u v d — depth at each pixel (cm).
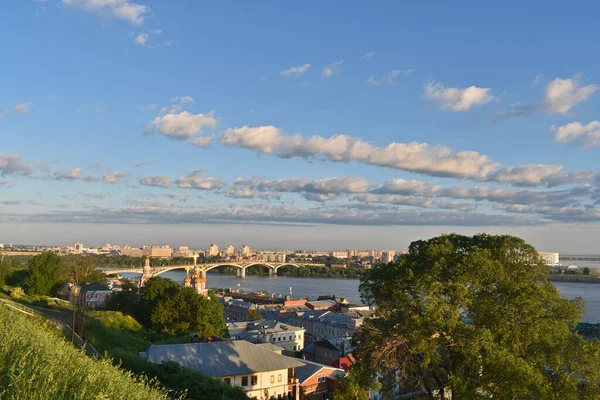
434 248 4016
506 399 3198
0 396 1426
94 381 1766
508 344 3550
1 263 12431
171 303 9925
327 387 7588
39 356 1848
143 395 2017
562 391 3394
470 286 3900
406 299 3872
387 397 4297
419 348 3681
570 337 3500
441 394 4147
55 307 8425
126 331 8700
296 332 13988
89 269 13275
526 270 4022
